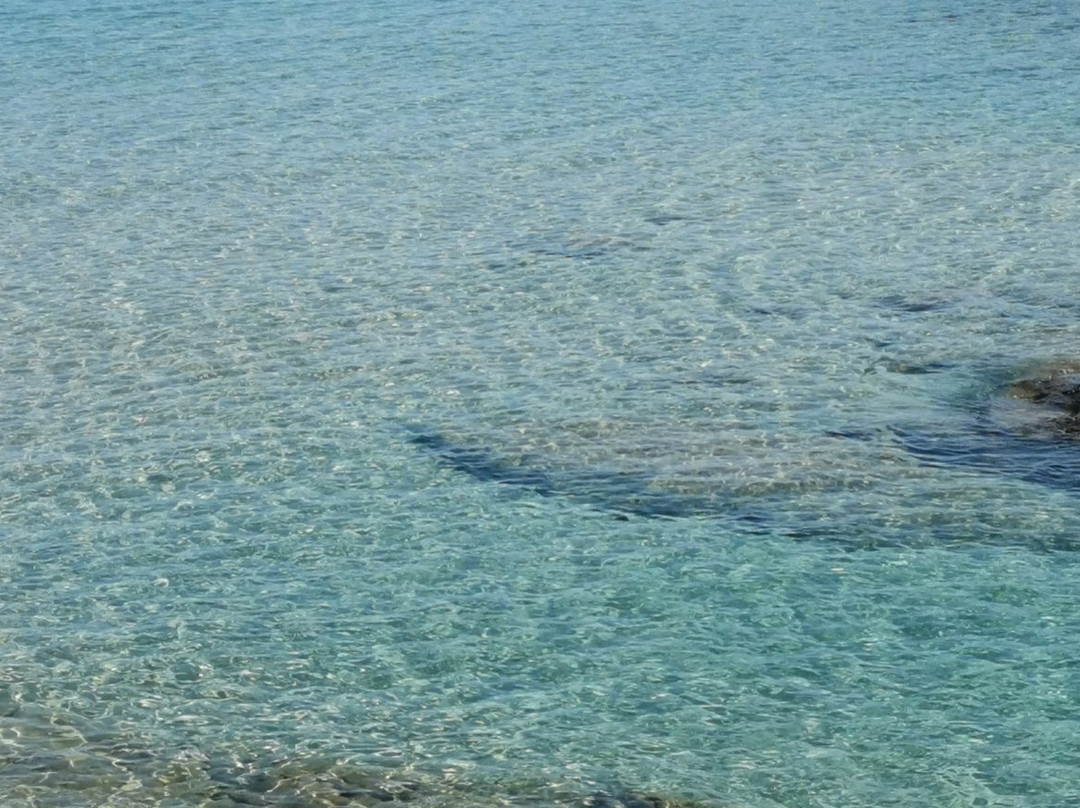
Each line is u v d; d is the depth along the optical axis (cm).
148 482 1566
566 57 3578
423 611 1314
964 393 1739
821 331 1933
